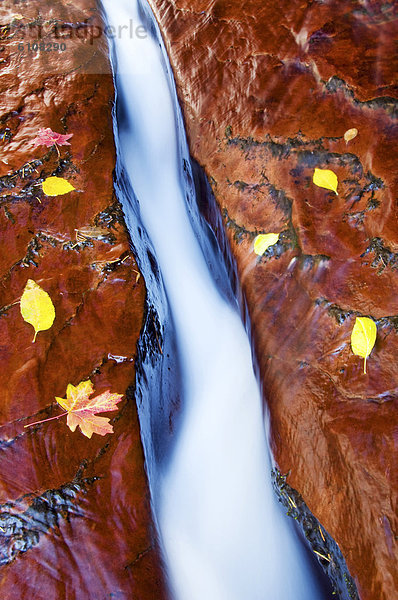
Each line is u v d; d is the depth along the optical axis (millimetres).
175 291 2475
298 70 2479
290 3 2719
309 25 2568
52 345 1812
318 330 1896
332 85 2348
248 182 2338
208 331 2375
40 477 1576
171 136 2953
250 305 2098
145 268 2141
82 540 1501
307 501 1676
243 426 2078
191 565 1709
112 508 1567
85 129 2416
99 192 2207
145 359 1900
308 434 1737
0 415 1667
